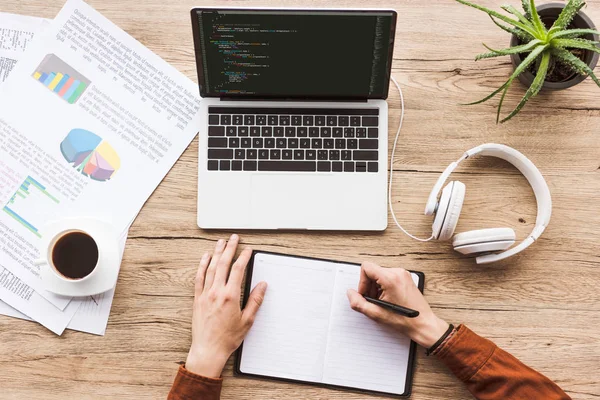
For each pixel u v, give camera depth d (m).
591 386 0.92
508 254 0.88
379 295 0.94
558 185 0.94
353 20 0.81
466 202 0.94
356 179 0.91
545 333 0.92
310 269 0.92
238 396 0.92
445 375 0.92
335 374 0.92
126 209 0.93
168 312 0.92
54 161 0.93
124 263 0.93
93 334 0.92
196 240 0.93
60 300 0.92
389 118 0.94
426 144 0.94
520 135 0.94
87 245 0.88
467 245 0.87
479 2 0.95
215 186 0.91
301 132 0.91
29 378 0.92
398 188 0.94
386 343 0.92
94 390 0.92
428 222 0.93
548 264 0.93
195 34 0.83
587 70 0.80
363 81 0.88
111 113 0.94
